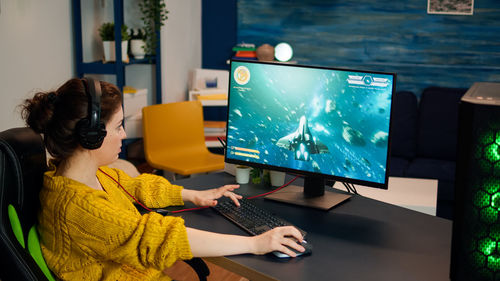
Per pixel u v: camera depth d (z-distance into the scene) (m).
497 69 4.13
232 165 2.08
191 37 4.53
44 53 2.97
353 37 4.36
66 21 3.20
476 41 4.14
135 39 3.69
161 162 3.41
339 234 1.51
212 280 2.67
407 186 2.72
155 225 1.25
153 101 4.18
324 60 4.45
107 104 1.27
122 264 1.33
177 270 2.78
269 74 1.76
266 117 1.79
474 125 0.91
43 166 1.41
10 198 1.20
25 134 1.33
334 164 1.69
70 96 1.21
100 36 3.67
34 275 1.13
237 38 4.61
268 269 1.29
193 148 3.66
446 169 3.60
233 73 1.83
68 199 1.24
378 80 1.58
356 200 1.82
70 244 1.24
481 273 0.96
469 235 0.96
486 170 0.92
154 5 3.74
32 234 1.27
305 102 1.71
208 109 4.72
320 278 1.25
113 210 1.25
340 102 1.65
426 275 1.27
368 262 1.34
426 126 3.92
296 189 1.90
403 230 1.55
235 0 4.54
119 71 3.29
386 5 4.24
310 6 4.39
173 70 4.18
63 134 1.22
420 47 4.24
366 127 1.62
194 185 1.96
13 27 2.67
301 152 1.75
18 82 2.73
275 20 4.50
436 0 4.14
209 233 1.34
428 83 4.28
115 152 1.33
